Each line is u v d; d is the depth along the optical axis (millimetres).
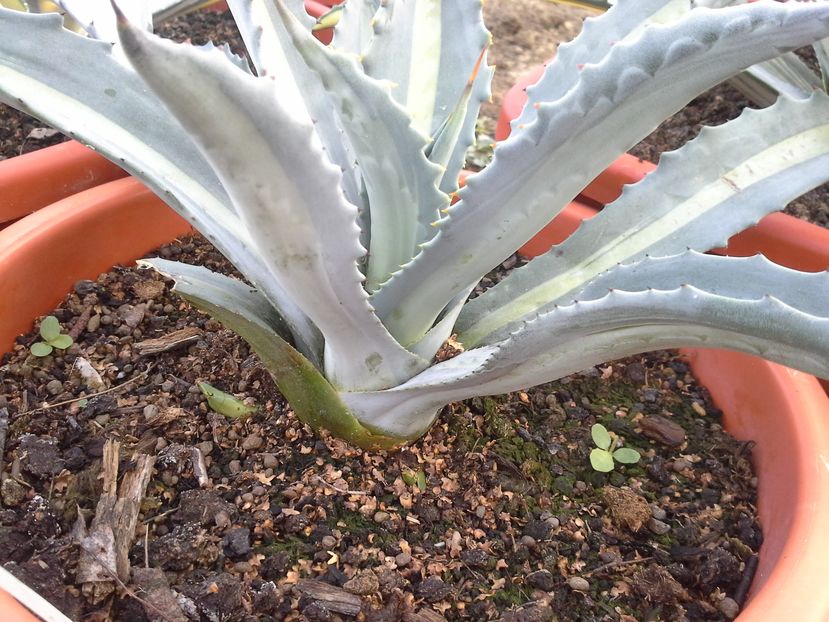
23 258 253
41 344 257
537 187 168
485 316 234
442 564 206
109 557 185
